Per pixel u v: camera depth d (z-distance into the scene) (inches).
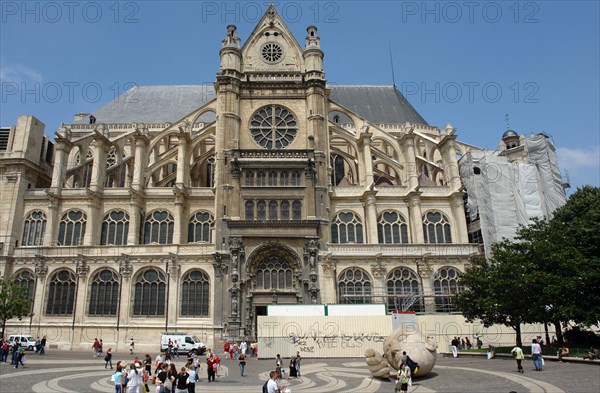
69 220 2066.9
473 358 1443.2
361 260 1968.5
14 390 845.8
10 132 2206.0
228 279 1900.8
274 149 2098.9
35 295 1934.1
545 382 903.7
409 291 1957.4
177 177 2123.5
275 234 1951.3
